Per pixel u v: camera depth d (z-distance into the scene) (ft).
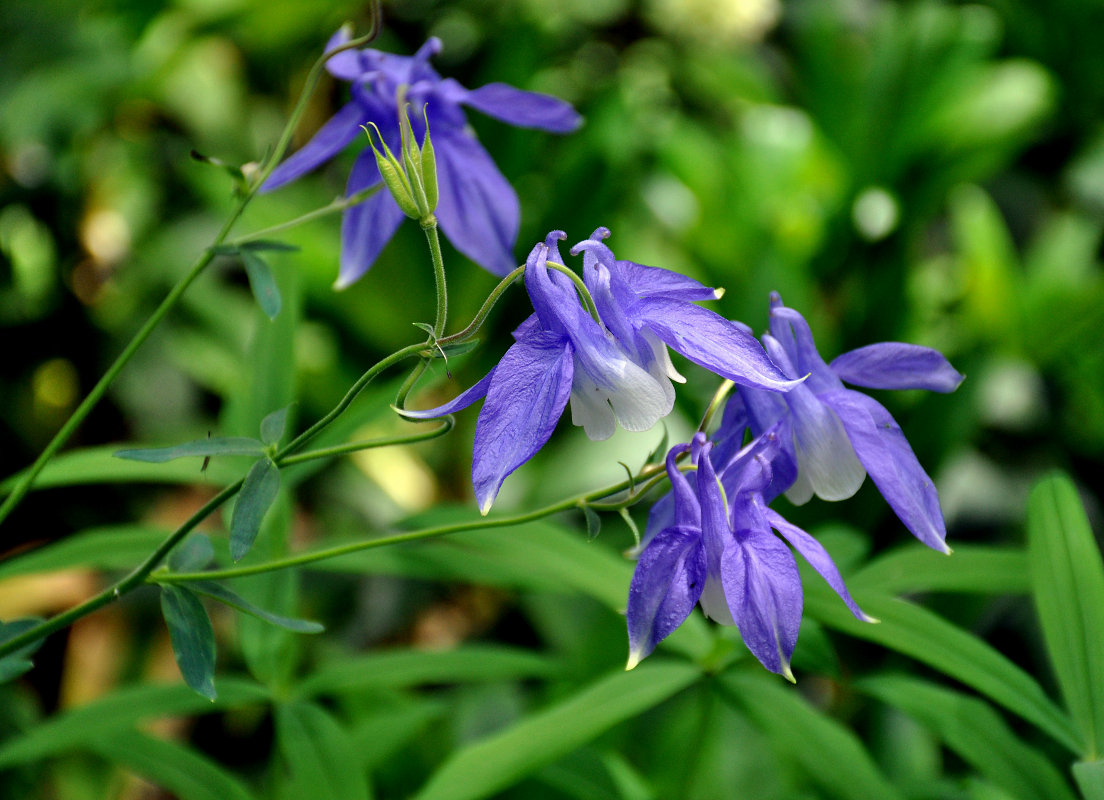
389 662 2.08
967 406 3.01
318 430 1.82
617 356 1.75
